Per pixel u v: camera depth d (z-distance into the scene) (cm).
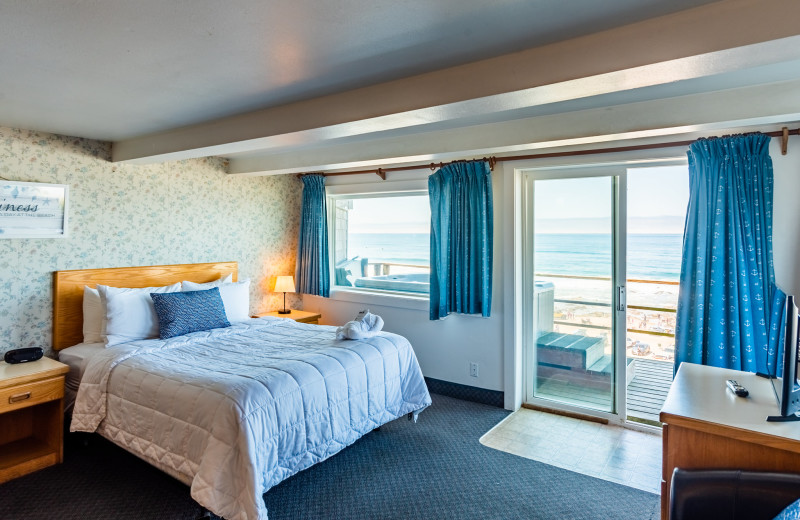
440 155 335
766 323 269
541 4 143
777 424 165
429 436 327
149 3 140
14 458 271
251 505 199
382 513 234
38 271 321
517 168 368
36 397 270
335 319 495
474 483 264
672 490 159
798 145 266
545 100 195
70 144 333
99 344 323
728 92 236
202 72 200
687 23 149
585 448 310
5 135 302
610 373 354
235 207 454
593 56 166
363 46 174
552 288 377
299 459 238
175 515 229
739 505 150
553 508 239
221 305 376
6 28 157
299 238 500
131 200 371
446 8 145
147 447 241
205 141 293
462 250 389
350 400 275
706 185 283
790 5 135
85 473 271
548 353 382
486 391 392
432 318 402
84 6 141
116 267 362
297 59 186
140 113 267
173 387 238
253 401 220
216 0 138
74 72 200
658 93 242
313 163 390
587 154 336
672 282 501
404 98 211
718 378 218
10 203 303
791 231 269
